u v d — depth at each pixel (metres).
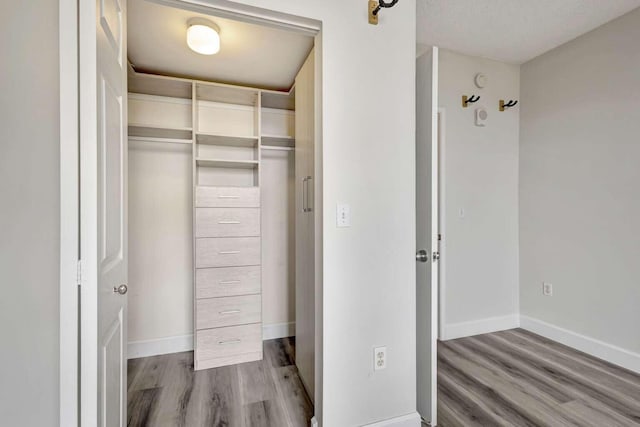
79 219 0.90
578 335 2.51
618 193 2.28
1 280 0.84
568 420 1.65
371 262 1.51
